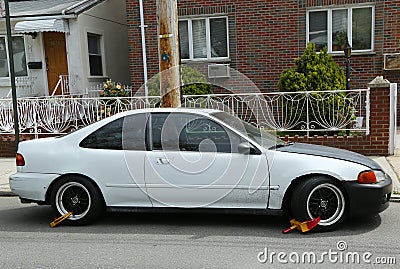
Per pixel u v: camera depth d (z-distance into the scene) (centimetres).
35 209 678
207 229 554
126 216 620
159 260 457
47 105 1089
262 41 1270
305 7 1230
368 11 1209
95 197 567
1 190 770
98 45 1545
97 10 1515
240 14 1271
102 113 1052
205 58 1322
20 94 1448
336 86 982
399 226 542
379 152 901
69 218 577
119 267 441
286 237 514
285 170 522
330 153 552
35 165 579
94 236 539
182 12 1305
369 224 552
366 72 1223
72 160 570
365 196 511
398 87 1208
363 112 1015
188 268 435
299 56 1254
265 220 583
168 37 695
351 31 1227
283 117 963
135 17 1327
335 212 522
